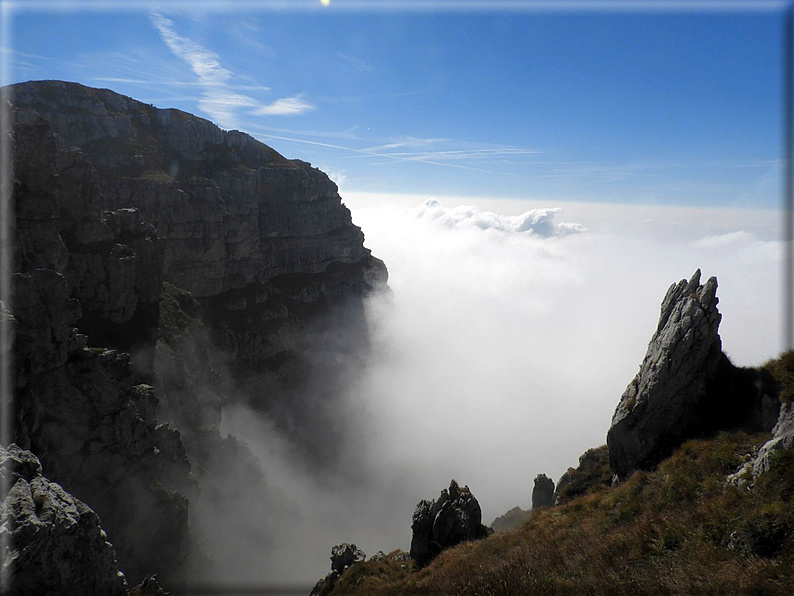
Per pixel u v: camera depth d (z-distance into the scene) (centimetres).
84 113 10162
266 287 12962
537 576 1617
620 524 2116
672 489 2138
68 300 3925
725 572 1295
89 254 5144
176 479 4659
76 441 3719
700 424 2641
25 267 3781
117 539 3800
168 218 9625
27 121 4025
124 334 5378
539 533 2498
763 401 2442
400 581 2705
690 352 2753
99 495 3788
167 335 6166
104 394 3947
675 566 1433
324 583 3512
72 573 1827
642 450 2794
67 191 5091
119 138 10625
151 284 6244
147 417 4419
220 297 11088
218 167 12950
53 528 1750
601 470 3212
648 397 2839
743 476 1838
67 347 3822
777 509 1416
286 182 14625
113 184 8912
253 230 12438
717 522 1586
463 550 2802
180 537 4262
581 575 1577
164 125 12156
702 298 2842
